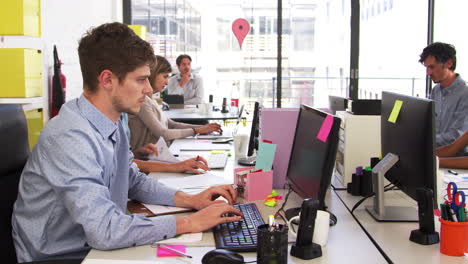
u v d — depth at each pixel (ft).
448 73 10.98
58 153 4.33
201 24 26.35
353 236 4.70
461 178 7.32
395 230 4.91
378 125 6.88
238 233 4.60
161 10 21.81
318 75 20.35
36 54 8.79
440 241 4.28
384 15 18.58
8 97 8.25
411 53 19.11
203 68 25.41
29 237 4.55
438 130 11.31
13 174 4.98
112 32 4.58
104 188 4.38
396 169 5.34
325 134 4.78
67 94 11.95
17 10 8.14
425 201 4.50
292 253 4.15
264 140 6.47
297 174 5.80
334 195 6.47
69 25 12.07
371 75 18.74
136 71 4.62
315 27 20.39
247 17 21.95
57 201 4.49
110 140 4.92
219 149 10.02
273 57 20.13
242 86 21.58
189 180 6.89
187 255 4.10
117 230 4.24
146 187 5.71
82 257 4.55
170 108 17.70
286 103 20.47
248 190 5.95
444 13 17.89
